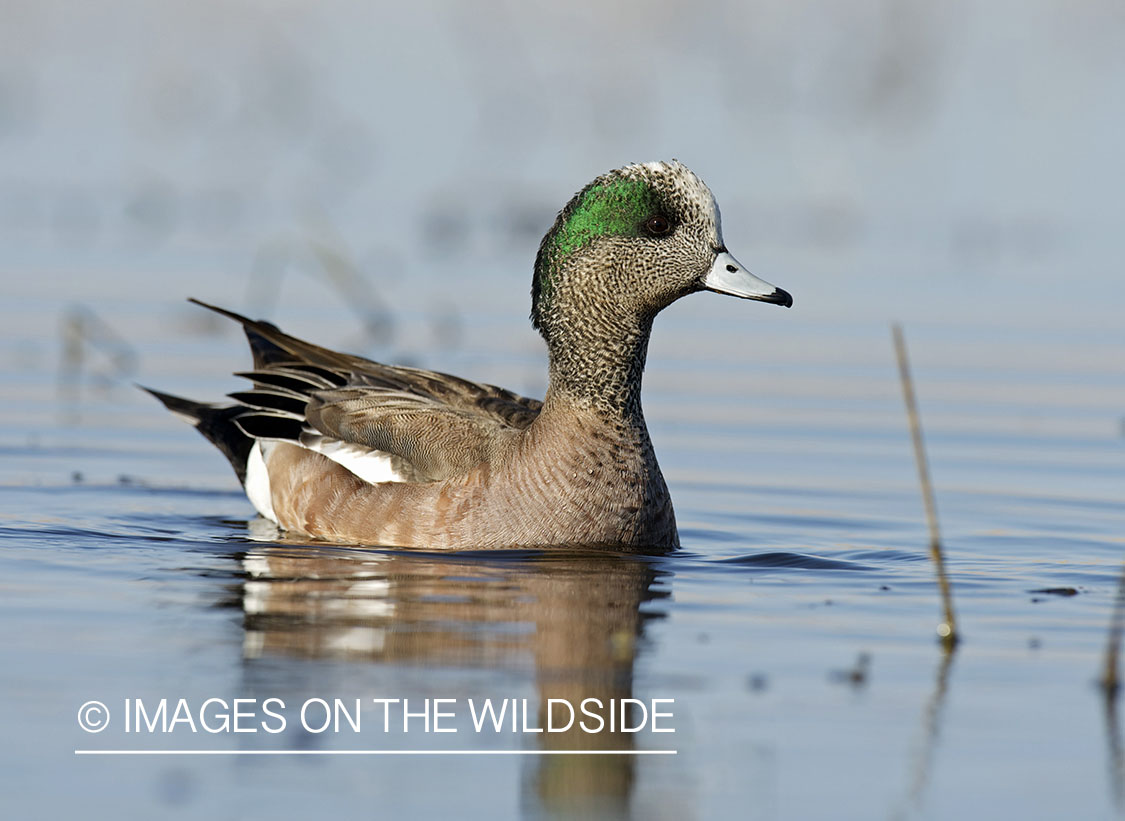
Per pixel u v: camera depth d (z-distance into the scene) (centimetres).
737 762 843
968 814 785
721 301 2503
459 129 3247
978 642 1049
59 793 795
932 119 3334
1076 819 779
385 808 790
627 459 1312
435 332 2173
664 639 1042
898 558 1313
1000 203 2950
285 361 1524
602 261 1300
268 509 1422
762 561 1288
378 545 1319
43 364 2006
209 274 2447
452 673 962
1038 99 3403
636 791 812
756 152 3142
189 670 951
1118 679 962
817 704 926
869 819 781
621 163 3030
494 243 2702
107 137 3228
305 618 1064
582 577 1204
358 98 3353
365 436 1354
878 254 2677
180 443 1733
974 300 2411
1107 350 2158
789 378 2045
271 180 3019
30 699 900
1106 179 3062
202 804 789
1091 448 1766
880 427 1842
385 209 2862
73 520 1377
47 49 3497
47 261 2486
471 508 1295
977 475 1658
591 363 1304
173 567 1210
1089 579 1242
